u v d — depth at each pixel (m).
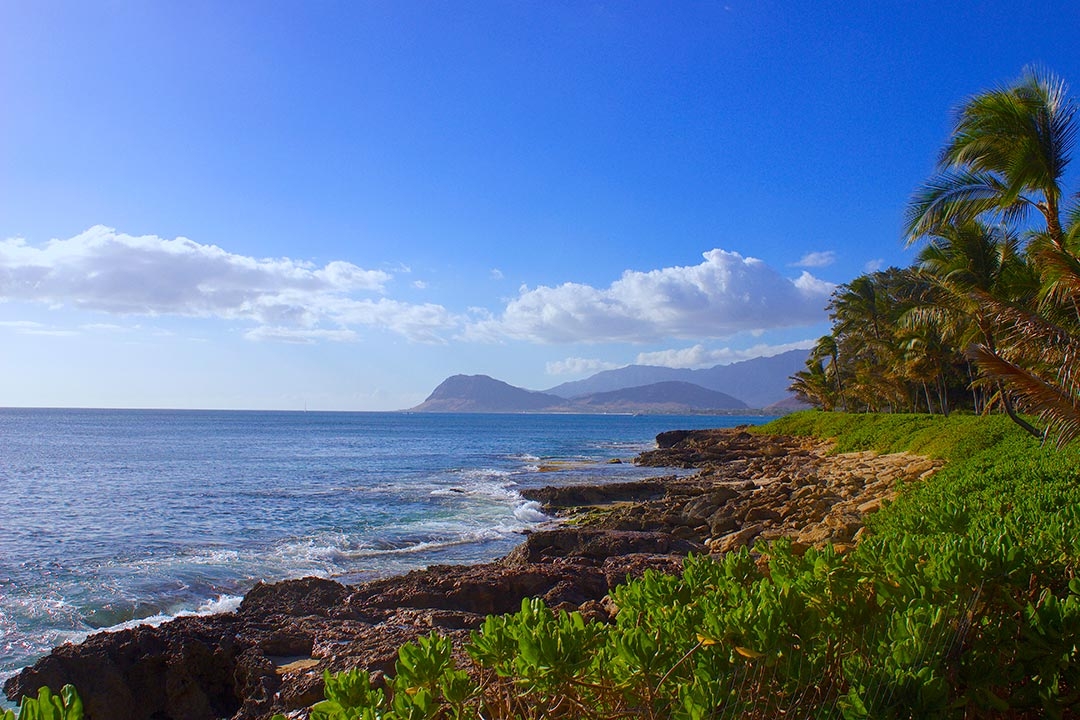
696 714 2.73
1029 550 4.25
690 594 4.13
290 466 49.06
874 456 33.91
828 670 3.37
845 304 50.91
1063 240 14.40
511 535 21.39
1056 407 11.05
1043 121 13.98
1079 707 3.42
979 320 18.61
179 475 41.78
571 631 3.10
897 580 3.83
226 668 8.49
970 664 3.36
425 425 164.75
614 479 39.88
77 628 12.52
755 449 50.91
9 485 35.78
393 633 8.61
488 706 3.28
